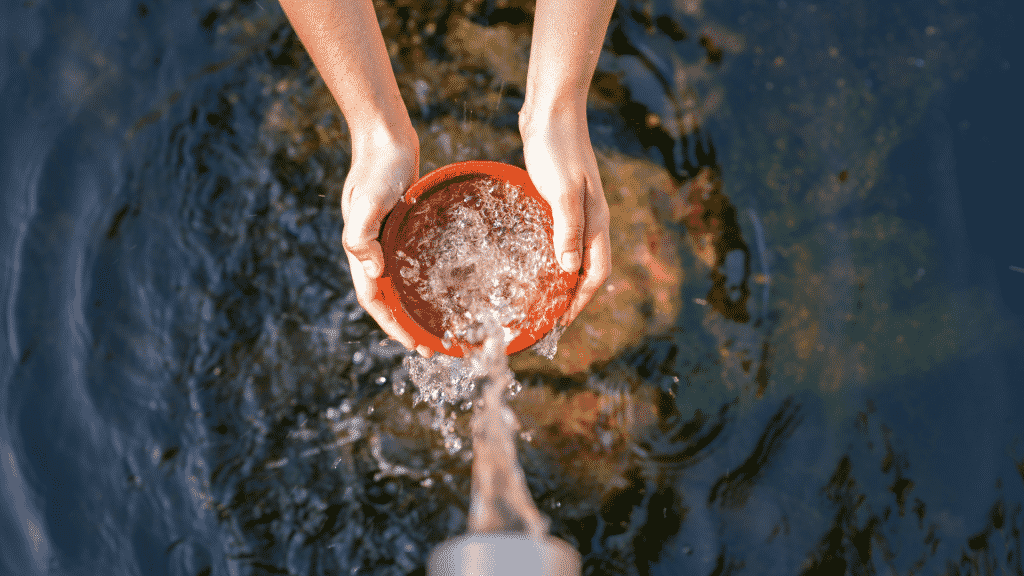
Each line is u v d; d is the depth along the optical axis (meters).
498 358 0.98
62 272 1.10
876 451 1.08
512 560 0.76
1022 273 1.13
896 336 1.11
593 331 1.11
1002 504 1.06
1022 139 1.17
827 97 1.18
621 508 1.06
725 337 1.11
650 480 1.07
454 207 1.00
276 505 1.06
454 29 1.18
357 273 0.98
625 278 1.12
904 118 1.17
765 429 1.08
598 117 1.16
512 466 1.03
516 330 0.98
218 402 1.08
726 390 1.10
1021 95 1.19
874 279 1.13
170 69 1.16
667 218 1.14
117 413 1.07
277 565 1.04
